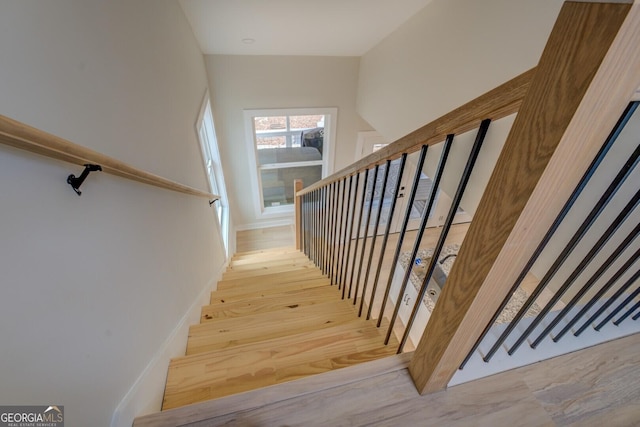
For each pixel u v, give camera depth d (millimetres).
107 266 857
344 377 953
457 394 919
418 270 3467
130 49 1173
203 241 2256
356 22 2254
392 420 862
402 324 2947
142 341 1043
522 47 1185
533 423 860
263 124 3865
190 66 2262
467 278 678
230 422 858
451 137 748
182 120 1931
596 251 783
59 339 635
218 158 3449
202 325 1559
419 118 2121
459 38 1593
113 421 802
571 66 385
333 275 2209
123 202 988
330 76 3520
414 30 2096
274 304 1830
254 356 1207
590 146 449
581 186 559
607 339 1073
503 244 565
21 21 591
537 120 451
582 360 1012
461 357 825
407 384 940
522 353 1025
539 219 539
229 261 3287
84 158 658
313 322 1562
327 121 3895
